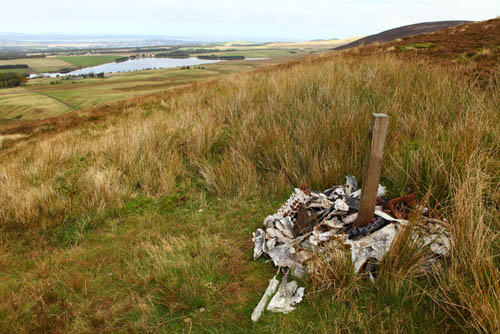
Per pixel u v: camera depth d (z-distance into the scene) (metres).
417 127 4.57
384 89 6.51
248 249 3.26
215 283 2.80
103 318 2.55
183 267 3.00
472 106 4.64
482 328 1.94
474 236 2.34
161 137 6.55
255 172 4.75
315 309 2.36
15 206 4.58
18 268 3.56
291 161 4.69
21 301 2.87
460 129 3.91
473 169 3.04
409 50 13.62
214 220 4.00
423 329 2.07
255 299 2.58
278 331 2.24
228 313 2.47
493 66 7.84
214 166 5.28
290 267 2.77
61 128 13.55
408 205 3.12
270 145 5.22
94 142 8.00
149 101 14.47
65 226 4.34
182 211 4.39
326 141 4.76
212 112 7.79
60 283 3.07
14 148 12.05
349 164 4.23
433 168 3.41
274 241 3.06
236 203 4.31
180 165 5.55
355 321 2.19
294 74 9.52
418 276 2.41
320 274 2.54
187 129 6.94
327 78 7.73
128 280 3.01
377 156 2.54
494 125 4.14
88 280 3.08
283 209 3.38
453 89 6.02
